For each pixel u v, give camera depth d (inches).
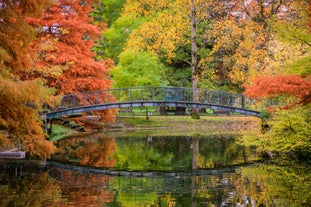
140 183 520.7
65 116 1205.7
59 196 445.1
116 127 1331.2
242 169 616.1
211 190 480.1
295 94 492.7
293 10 1051.9
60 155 738.8
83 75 1074.7
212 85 1577.3
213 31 1355.8
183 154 766.5
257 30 1198.9
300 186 492.4
